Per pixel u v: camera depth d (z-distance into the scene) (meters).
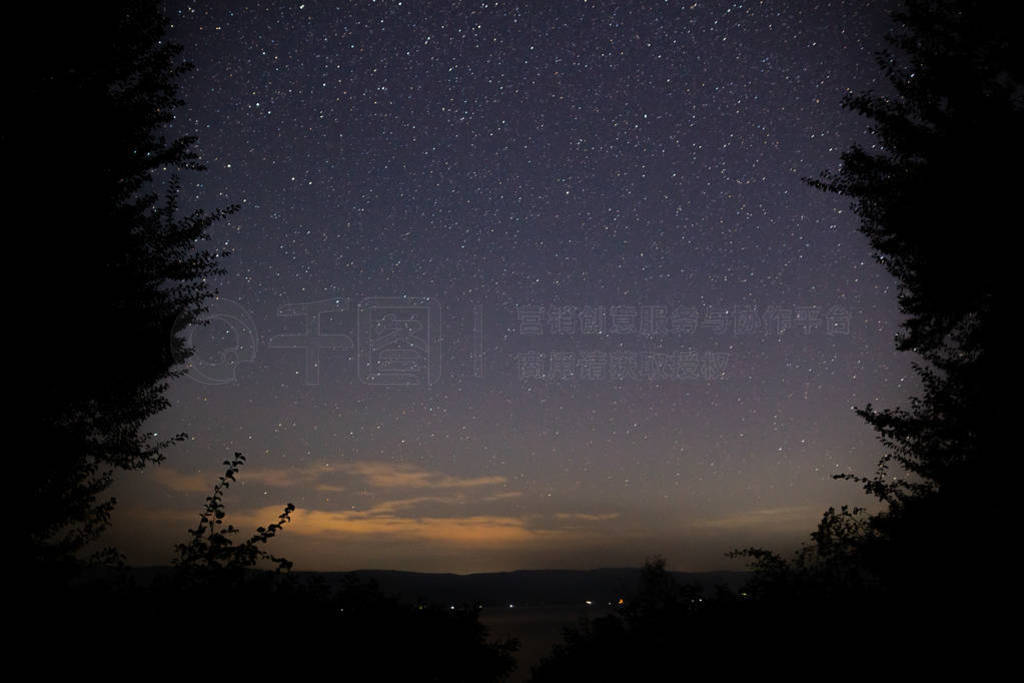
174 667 3.71
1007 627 4.98
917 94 6.71
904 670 4.89
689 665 6.25
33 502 5.17
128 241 5.87
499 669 7.60
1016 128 6.09
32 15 5.59
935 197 6.29
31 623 3.77
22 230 5.30
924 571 5.60
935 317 6.59
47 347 5.30
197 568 4.22
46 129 5.50
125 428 5.97
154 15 6.30
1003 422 5.86
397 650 5.71
